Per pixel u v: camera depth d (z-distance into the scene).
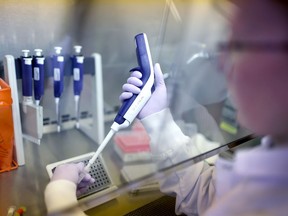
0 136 0.97
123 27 1.37
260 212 0.49
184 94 1.21
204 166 0.90
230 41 0.55
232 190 0.57
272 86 0.49
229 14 0.58
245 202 0.51
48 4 1.18
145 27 1.33
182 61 1.23
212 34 1.06
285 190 0.49
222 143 0.90
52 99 1.25
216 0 0.99
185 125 1.10
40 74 1.11
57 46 1.26
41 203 0.85
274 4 0.47
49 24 1.21
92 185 0.91
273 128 0.52
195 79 1.19
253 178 0.53
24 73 1.06
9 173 1.01
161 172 0.85
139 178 0.86
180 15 1.24
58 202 0.73
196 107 1.15
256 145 0.65
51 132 1.27
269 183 0.51
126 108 0.95
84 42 1.34
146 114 0.97
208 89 1.12
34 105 1.08
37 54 1.15
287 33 0.47
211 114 1.06
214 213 0.55
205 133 1.02
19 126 1.02
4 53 1.13
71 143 1.22
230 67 0.57
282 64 0.48
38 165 1.05
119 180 0.93
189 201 0.88
